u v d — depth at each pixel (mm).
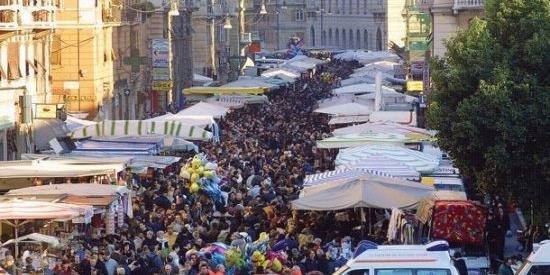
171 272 54219
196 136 81625
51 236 57438
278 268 54531
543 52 61250
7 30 90625
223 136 110875
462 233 57250
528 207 61719
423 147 81000
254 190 75875
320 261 54906
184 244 59688
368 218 63719
